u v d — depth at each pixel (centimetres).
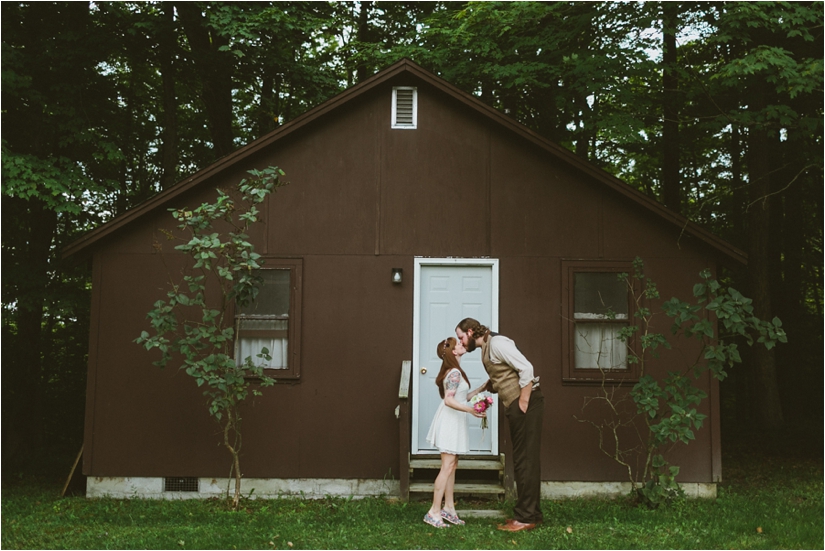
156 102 1552
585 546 597
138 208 830
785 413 1572
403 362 820
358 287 845
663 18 1012
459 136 860
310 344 838
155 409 827
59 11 1127
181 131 1596
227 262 797
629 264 838
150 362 832
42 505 776
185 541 612
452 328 848
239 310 839
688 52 1347
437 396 839
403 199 855
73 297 1027
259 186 746
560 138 1505
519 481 652
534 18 1071
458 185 855
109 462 820
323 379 834
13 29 1080
